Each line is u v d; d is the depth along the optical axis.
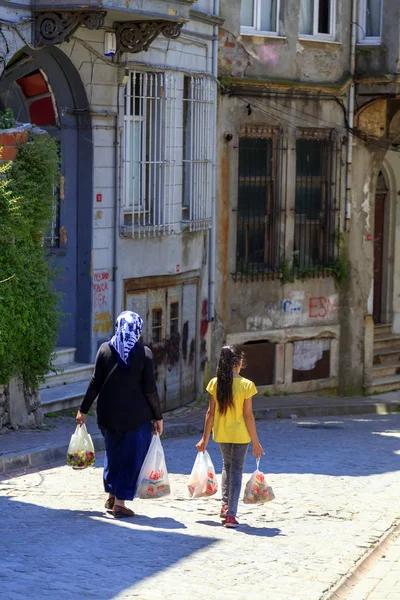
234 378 19.12
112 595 14.49
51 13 28.48
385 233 50.34
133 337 18.92
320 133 42.84
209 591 15.05
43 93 31.48
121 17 30.19
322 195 43.62
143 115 33.88
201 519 19.91
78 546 17.06
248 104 39.81
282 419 39.06
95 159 31.72
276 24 40.84
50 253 32.00
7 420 26.55
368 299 45.97
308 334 43.72
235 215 40.00
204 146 37.50
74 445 19.61
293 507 21.59
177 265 36.06
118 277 33.06
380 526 20.20
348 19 43.09
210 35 37.75
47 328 26.88
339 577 16.36
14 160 25.81
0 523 18.53
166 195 34.81
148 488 19.03
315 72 42.19
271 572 16.33
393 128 45.09
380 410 43.19
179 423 34.25
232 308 40.53
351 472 26.17
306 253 43.47
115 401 18.94
